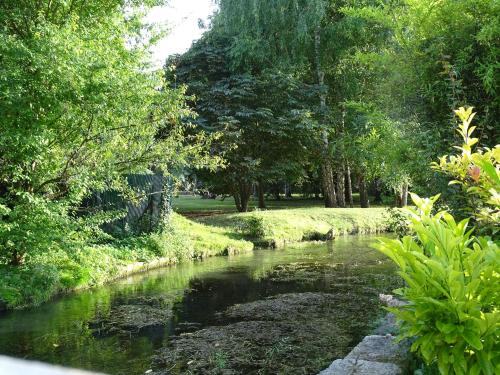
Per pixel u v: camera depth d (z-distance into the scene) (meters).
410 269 2.57
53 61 7.35
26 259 8.68
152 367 5.12
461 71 5.11
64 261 9.40
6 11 8.95
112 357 5.42
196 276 10.50
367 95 21.34
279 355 5.41
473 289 2.34
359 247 14.99
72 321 6.89
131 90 8.42
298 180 25.44
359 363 3.55
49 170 8.46
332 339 5.92
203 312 7.36
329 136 23.28
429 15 5.29
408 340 3.71
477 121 5.05
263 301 8.02
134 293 8.77
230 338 6.04
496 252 2.33
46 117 8.00
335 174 26.88
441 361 2.41
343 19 20.17
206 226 15.93
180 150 10.66
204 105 19.80
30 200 7.70
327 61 21.88
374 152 6.70
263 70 20.88
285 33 20.70
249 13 20.06
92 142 8.62
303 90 20.98
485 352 2.33
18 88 7.36
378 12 6.27
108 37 9.70
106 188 10.15
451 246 2.45
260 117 19.53
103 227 12.36
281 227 16.84
